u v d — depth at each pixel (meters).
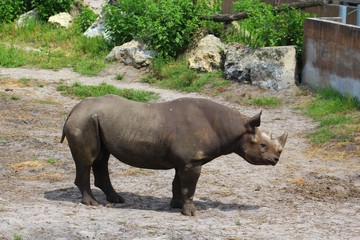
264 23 44.03
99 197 23.20
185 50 48.22
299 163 29.00
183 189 21.09
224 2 56.12
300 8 44.81
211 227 19.62
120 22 51.12
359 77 36.28
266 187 25.14
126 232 18.64
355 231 19.91
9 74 46.69
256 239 18.50
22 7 61.44
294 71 41.12
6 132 32.16
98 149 21.39
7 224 18.78
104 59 50.34
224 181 25.80
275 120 36.47
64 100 40.22
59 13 60.81
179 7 48.28
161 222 19.94
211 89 42.84
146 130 20.92
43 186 24.36
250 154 21.16
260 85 41.44
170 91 43.56
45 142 30.64
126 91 42.06
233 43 44.84
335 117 35.03
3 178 25.27
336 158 29.84
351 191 24.95
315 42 40.00
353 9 47.44
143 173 26.62
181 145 20.73
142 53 48.06
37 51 53.16
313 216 21.53
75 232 18.38
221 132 21.03
